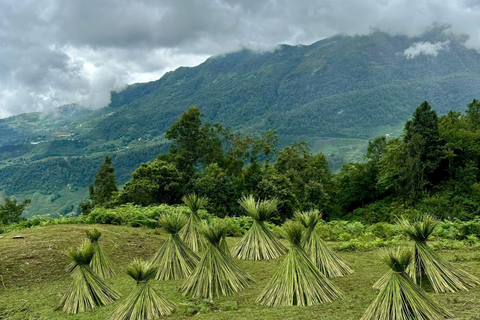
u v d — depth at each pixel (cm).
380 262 519
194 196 652
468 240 646
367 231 878
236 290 417
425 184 3188
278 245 580
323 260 466
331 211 3688
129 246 628
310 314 332
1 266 497
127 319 357
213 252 438
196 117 3319
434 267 383
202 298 401
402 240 702
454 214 2538
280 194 2350
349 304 352
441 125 3484
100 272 497
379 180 3494
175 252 500
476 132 3334
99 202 3203
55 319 370
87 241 442
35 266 510
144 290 371
